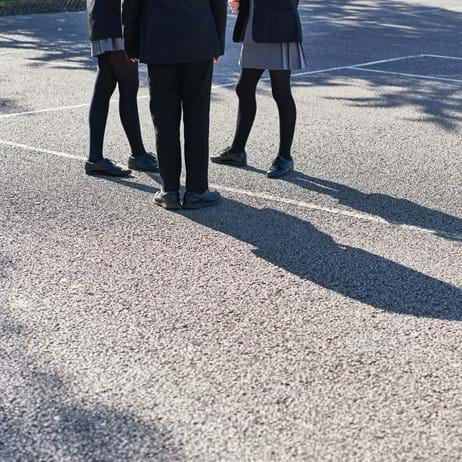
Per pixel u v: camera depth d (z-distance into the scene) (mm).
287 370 3703
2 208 5801
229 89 10039
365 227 5492
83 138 7699
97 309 4293
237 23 6469
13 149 7309
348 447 3166
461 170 6805
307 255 5012
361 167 6867
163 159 5758
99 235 5309
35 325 4125
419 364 3768
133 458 3111
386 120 8539
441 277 4707
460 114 8844
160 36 5457
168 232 5375
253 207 5871
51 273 4734
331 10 18906
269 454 3127
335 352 3863
